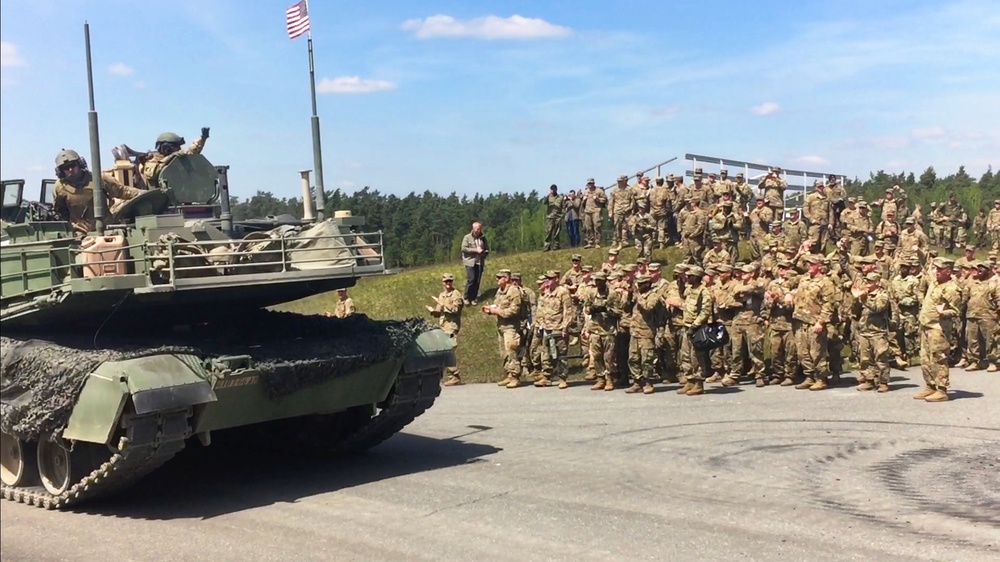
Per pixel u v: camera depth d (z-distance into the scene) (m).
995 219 32.81
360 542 7.54
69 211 10.83
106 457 8.87
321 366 9.52
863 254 25.97
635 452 10.67
